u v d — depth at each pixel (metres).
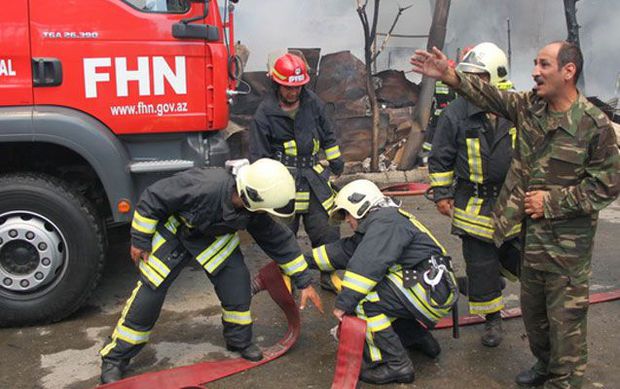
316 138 4.29
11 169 4.19
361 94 7.73
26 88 3.76
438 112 6.52
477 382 3.33
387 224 3.20
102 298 4.42
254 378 3.36
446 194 3.62
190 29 3.91
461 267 4.99
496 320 3.70
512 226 3.00
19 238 3.80
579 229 2.82
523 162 2.94
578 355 2.92
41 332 3.90
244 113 7.34
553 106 2.80
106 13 3.80
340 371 3.13
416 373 3.42
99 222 3.96
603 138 2.68
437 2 7.77
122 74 3.86
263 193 2.98
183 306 4.27
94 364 3.52
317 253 3.50
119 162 3.86
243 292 3.45
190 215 3.13
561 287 2.87
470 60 3.50
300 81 4.05
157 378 3.25
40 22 3.73
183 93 3.97
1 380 3.35
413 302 3.21
